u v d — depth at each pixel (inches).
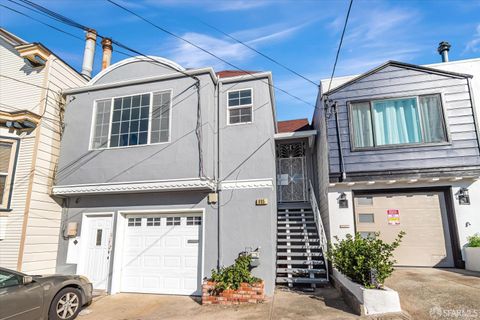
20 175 331.3
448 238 317.1
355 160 345.4
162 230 340.2
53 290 227.6
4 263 307.1
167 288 322.7
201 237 327.6
